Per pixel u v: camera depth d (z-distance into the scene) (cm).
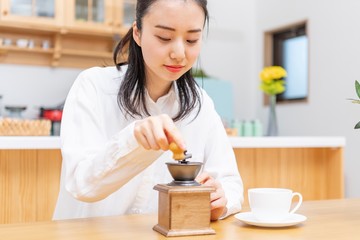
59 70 397
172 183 90
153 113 127
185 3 97
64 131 115
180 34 99
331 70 370
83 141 114
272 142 246
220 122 140
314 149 269
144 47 104
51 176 200
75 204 127
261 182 255
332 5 369
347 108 354
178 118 128
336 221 99
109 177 97
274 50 451
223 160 133
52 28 366
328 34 374
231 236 86
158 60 102
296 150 264
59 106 344
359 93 108
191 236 86
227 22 460
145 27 103
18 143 187
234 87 462
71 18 370
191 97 129
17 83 383
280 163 260
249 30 470
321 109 380
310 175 268
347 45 355
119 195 125
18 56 382
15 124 224
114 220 101
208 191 87
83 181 101
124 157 94
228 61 460
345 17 357
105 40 410
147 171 126
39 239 83
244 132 296
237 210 112
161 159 129
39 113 370
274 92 295
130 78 122
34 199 197
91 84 124
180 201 86
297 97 424
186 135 132
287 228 93
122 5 386
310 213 108
